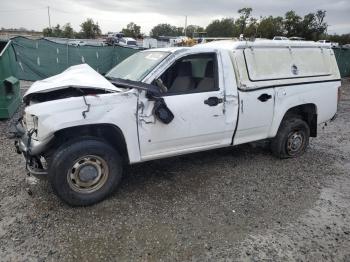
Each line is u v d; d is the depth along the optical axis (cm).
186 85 444
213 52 459
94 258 308
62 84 383
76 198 381
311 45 576
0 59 744
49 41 1439
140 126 401
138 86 393
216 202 415
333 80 595
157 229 354
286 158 577
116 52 1524
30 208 385
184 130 434
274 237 348
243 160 559
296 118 566
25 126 400
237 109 475
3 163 511
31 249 317
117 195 423
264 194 442
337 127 836
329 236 354
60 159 366
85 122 368
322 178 503
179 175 489
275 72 519
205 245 331
